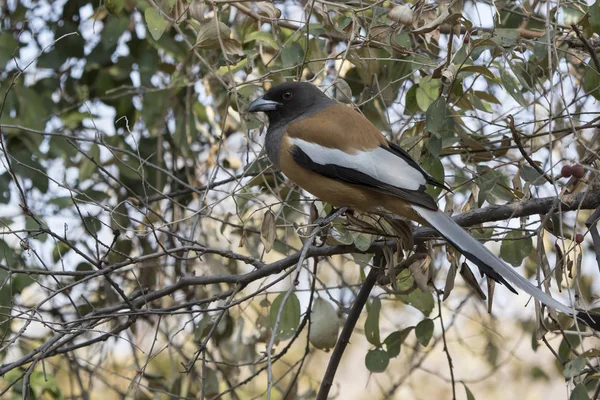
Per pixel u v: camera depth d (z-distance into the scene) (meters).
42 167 12.03
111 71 12.46
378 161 9.35
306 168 9.65
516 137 8.65
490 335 12.72
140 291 9.76
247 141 10.02
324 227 8.85
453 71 8.85
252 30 11.30
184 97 12.58
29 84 12.63
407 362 13.48
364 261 10.02
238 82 10.91
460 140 9.81
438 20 8.90
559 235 8.96
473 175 9.73
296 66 9.91
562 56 9.88
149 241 12.52
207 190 9.45
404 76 9.79
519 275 8.16
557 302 7.77
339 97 11.13
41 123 11.64
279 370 15.95
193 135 12.27
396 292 9.12
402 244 8.78
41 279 11.85
